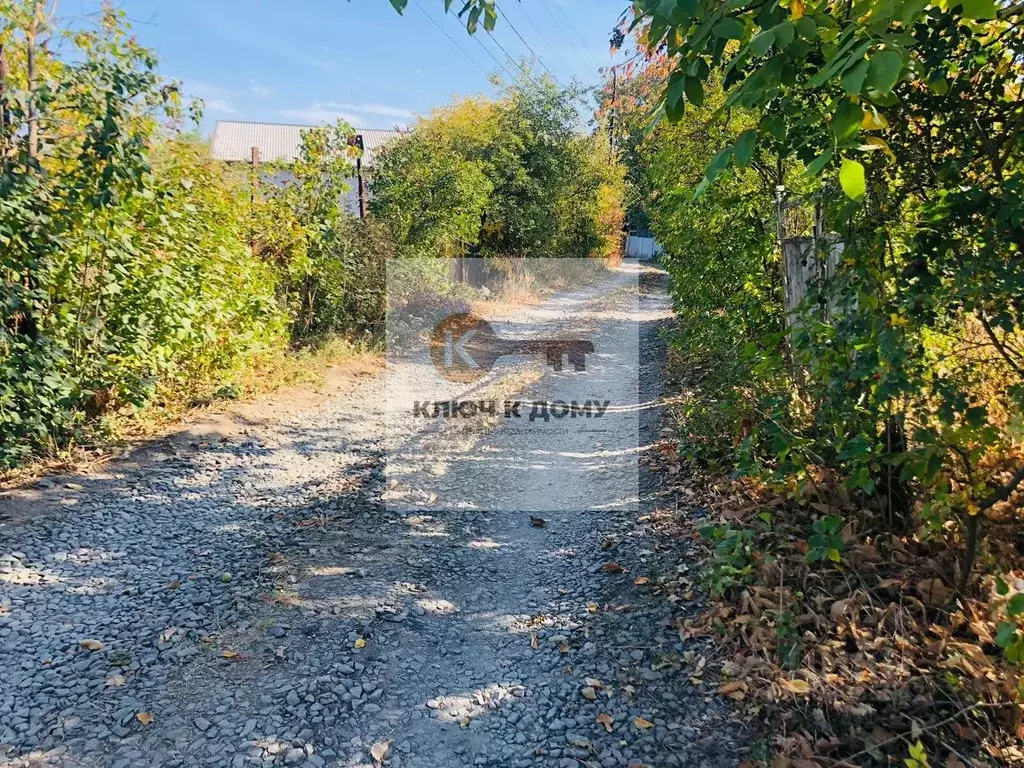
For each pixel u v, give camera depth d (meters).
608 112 16.48
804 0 1.86
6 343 4.66
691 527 4.23
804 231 6.00
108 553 3.91
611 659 3.03
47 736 2.48
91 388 5.45
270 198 9.02
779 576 3.26
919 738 2.29
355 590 3.61
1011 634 2.02
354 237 10.76
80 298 5.36
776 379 4.27
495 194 18.00
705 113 6.23
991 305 2.44
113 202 5.00
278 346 8.55
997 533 3.05
